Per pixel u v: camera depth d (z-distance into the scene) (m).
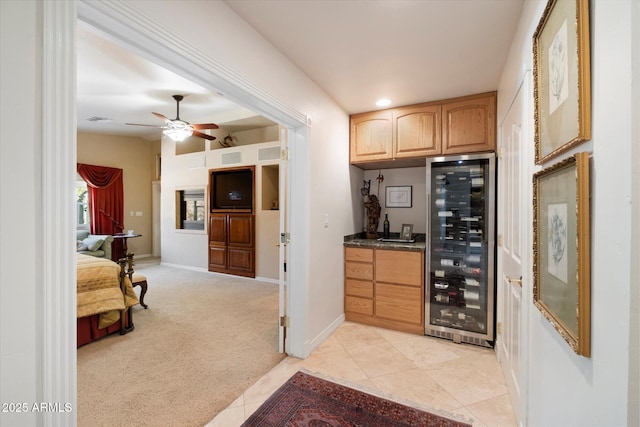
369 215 3.67
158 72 3.32
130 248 6.90
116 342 2.74
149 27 1.17
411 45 1.99
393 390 2.00
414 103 3.00
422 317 2.91
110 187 6.49
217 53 1.52
